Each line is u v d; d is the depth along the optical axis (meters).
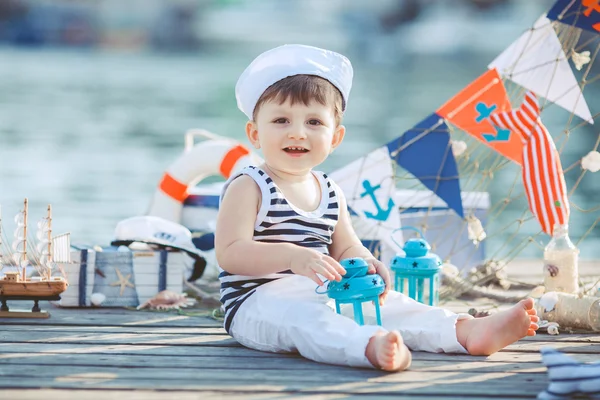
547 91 4.29
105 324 3.74
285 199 3.38
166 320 3.84
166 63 36.75
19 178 10.46
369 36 48.28
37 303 3.84
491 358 3.18
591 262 5.71
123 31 48.09
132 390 2.76
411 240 3.63
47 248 3.84
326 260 3.10
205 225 5.22
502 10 49.50
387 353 2.90
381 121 17.22
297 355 3.22
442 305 4.30
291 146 3.37
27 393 2.71
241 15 57.38
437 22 48.09
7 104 19.94
